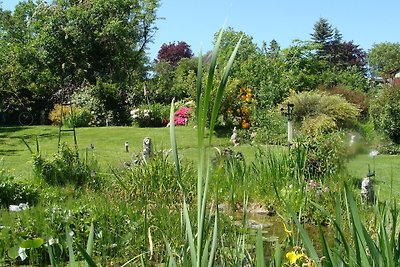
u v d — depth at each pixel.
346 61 66.44
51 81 28.55
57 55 34.06
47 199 8.24
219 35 1.42
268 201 7.69
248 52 25.39
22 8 35.06
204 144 1.49
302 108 17.02
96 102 27.27
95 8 35.22
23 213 6.19
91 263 1.58
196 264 1.53
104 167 12.16
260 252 1.78
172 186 8.05
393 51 68.00
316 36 66.88
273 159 9.70
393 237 2.04
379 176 10.60
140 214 6.03
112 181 9.22
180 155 11.30
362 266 1.85
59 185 9.38
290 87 21.97
